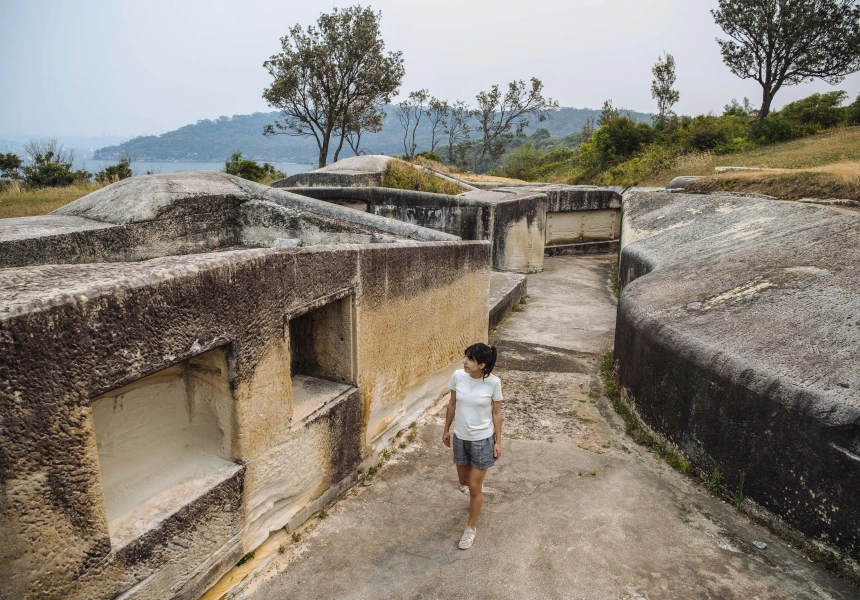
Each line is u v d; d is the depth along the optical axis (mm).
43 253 4809
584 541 3652
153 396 2875
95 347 2186
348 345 4020
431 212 12594
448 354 5770
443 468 4559
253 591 3141
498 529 3771
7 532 1972
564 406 5785
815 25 23156
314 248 3504
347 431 4035
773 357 3947
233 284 2822
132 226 5578
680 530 3758
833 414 3281
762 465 3748
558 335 8273
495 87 40000
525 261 13328
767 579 3311
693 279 6211
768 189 10383
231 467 2998
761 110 25578
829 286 5090
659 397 4828
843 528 3268
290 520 3562
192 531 2734
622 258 10359
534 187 18609
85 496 2211
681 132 21625
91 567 2264
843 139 17984
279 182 15039
